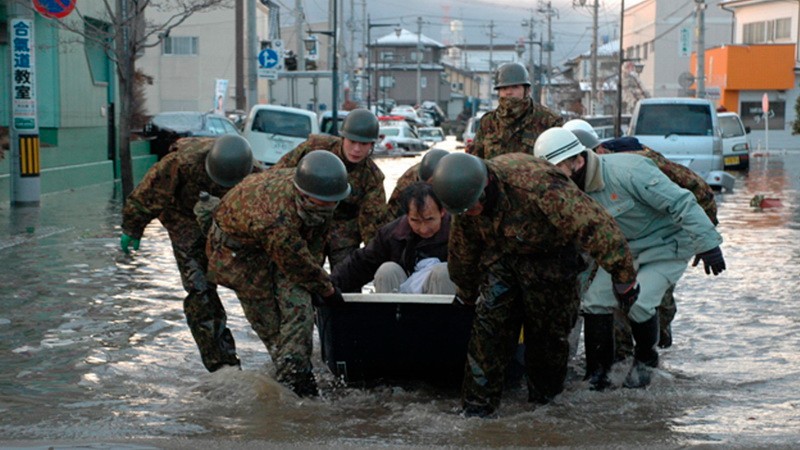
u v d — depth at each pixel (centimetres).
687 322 822
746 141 2966
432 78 11581
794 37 5269
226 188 621
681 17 6544
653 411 575
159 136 2791
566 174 542
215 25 5319
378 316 598
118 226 1482
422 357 607
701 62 4134
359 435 523
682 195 594
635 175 602
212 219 594
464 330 596
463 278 552
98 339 752
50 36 2084
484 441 511
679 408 581
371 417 561
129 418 551
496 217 510
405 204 613
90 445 491
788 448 491
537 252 522
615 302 614
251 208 557
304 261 557
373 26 6856
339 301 586
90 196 2011
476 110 9575
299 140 2531
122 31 1816
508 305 546
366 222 742
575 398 600
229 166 586
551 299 534
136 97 3014
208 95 5341
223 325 648
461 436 520
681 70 6575
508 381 630
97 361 687
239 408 573
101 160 2408
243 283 586
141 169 2598
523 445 504
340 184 547
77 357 697
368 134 722
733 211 1745
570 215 500
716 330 793
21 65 1739
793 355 712
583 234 501
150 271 1070
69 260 1141
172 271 1072
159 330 786
